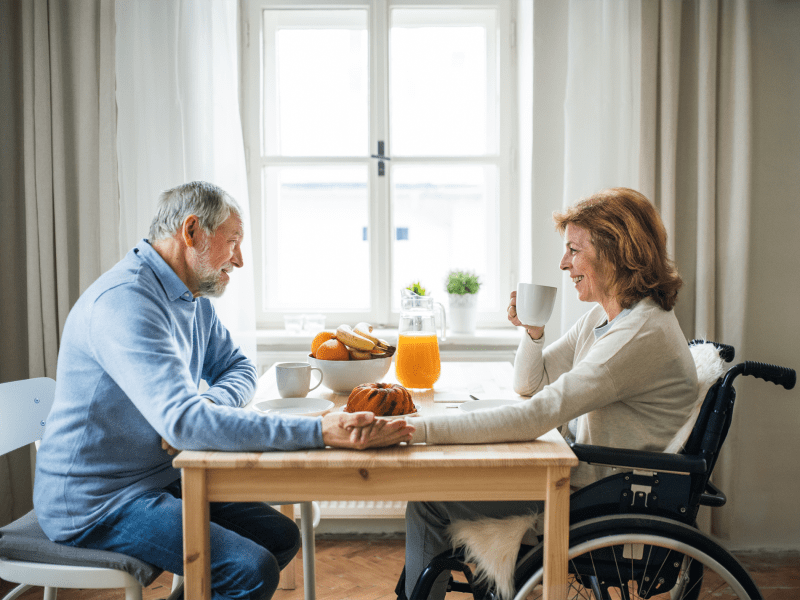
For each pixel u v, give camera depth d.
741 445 2.10
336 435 0.94
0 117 2.04
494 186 2.45
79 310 1.09
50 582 1.05
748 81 1.95
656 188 2.01
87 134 2.00
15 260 2.08
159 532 1.05
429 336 1.32
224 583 1.05
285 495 0.93
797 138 2.06
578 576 1.21
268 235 2.47
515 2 2.36
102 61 1.98
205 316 1.39
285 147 2.46
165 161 1.99
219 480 0.92
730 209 1.98
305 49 2.43
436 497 0.93
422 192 2.46
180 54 2.00
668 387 1.08
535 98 2.15
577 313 2.04
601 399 1.02
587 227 1.17
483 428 0.98
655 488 1.03
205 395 1.19
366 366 1.27
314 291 2.50
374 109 2.38
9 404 1.26
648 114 1.96
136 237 2.00
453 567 1.09
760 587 1.86
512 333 2.29
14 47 2.05
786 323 2.10
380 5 2.35
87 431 1.07
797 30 2.04
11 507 2.08
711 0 1.93
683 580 1.19
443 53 2.43
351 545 2.13
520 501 1.13
